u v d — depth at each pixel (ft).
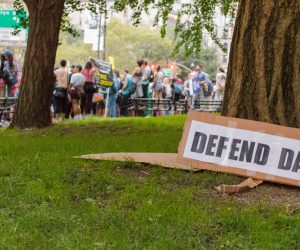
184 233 15.64
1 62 59.00
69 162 22.95
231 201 18.21
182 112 77.15
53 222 16.20
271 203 18.40
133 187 19.39
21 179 20.47
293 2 21.40
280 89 21.56
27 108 47.29
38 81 47.37
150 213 16.87
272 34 21.61
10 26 65.51
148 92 72.49
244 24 22.07
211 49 149.79
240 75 22.15
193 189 19.31
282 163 20.40
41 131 44.52
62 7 48.24
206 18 54.95
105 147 31.27
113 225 16.14
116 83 67.77
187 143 21.49
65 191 18.90
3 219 16.42
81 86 60.39
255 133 20.77
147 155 23.98
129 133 42.68
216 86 85.05
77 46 165.89
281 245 14.93
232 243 15.02
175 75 78.79
